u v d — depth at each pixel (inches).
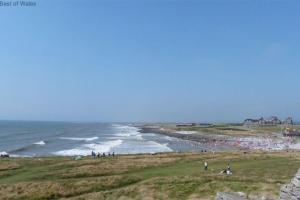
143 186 2006.6
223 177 2121.1
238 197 1258.0
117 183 2209.6
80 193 2054.6
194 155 3698.3
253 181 1983.3
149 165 2955.2
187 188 1934.1
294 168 2554.1
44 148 6343.5
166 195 1882.4
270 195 1696.6
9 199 1941.4
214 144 7357.3
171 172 2544.3
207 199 1761.8
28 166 3095.5
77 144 7249.0
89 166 2898.6
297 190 981.2
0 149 6097.4
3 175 2645.2
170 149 6358.3
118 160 3297.2
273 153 3897.6
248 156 3398.1
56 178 2502.5
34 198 1958.7
